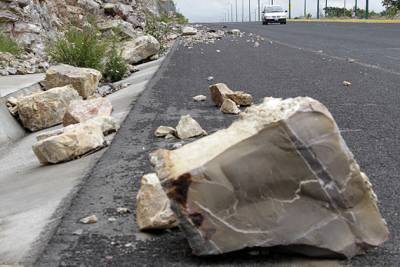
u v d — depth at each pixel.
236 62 14.00
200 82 10.34
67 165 5.28
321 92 8.73
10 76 11.37
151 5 41.31
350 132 6.05
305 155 2.92
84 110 7.13
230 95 7.61
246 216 2.94
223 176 2.92
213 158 2.95
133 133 6.27
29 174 5.37
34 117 7.78
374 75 10.69
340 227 2.97
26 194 4.66
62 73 9.50
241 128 3.12
